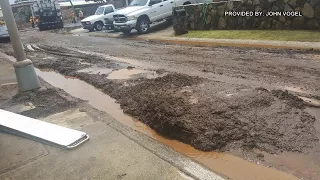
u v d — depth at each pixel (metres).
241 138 3.90
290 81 6.01
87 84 7.61
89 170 3.41
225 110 4.55
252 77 6.53
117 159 3.58
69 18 38.56
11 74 8.93
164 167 3.33
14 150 4.09
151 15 16.95
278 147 3.64
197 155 3.75
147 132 4.57
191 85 6.07
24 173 3.50
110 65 9.34
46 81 8.07
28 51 14.80
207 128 4.11
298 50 8.54
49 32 26.81
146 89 6.19
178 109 4.67
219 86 5.83
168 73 7.49
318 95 5.13
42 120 5.08
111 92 6.61
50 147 4.06
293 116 4.29
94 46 14.42
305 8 10.46
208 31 13.88
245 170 3.34
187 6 15.00
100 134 4.30
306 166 3.28
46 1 28.59
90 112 5.27
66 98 6.26
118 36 17.48
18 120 4.95
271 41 9.84
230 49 9.91
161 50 11.24
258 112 4.46
